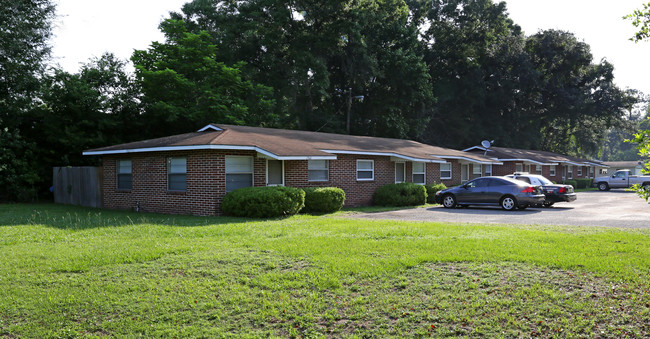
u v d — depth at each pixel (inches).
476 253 332.8
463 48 1900.8
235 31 1428.4
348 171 819.4
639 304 225.6
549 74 2102.6
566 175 1787.6
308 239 399.9
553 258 313.3
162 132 1128.2
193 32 1428.4
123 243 390.3
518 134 2126.0
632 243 370.6
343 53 1531.7
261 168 673.6
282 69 1478.8
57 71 1020.5
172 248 361.7
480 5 1926.7
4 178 917.2
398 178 943.0
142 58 1174.3
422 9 1884.8
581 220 577.3
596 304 227.0
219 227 482.0
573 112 2059.5
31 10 991.0
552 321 209.8
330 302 239.0
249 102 1238.9
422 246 362.9
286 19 1395.2
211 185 618.5
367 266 299.4
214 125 784.3
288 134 866.1
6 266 314.5
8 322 223.0
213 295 251.6
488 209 769.6
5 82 979.9
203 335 204.2
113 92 1093.8
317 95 1551.4
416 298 242.1
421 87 1583.4
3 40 925.8
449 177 1106.7
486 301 235.0
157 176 694.5
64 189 904.3
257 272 293.7
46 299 249.3
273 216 593.0
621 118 2140.7
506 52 1930.4
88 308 237.8
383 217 626.8
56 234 446.0
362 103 1680.6
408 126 1637.6
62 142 938.1
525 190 735.1
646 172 214.5
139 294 254.7
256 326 213.9
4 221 564.1
